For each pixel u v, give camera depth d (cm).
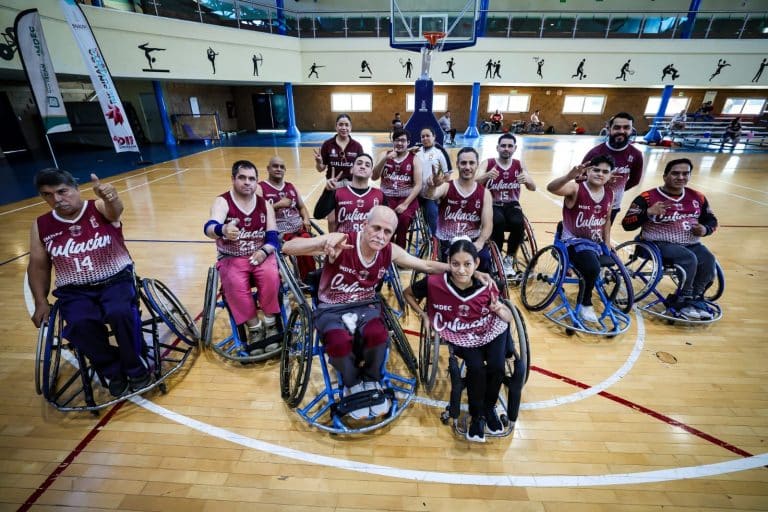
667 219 311
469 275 193
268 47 1321
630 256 353
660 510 174
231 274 265
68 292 226
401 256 216
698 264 307
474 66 1401
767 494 181
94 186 212
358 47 1404
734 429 217
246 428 218
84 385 219
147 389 233
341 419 222
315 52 1427
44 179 204
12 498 178
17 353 280
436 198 316
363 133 1764
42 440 208
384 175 402
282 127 1870
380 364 222
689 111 1708
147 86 1384
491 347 203
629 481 187
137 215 590
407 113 1803
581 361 272
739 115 1655
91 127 1257
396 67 1416
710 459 199
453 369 203
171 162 1044
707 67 1316
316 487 184
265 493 181
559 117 1795
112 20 945
